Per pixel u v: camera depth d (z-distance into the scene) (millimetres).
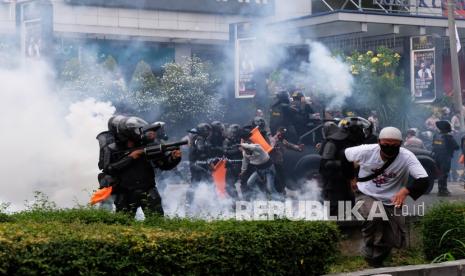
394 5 25516
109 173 9641
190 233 7102
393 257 10211
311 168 16297
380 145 8906
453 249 9867
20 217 7852
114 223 7910
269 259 7605
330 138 10383
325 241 8156
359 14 23625
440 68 25891
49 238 6340
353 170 9977
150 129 9758
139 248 6648
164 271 6848
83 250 6383
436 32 26047
